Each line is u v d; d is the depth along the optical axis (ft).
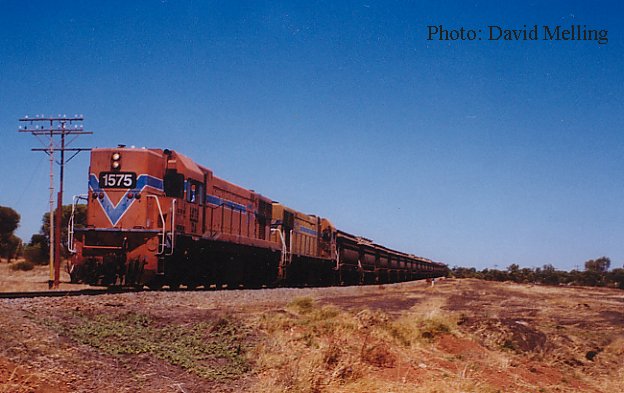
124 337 35.09
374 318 51.62
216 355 35.78
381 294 112.57
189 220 76.59
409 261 255.50
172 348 35.24
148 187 70.08
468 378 38.47
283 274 112.47
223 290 77.41
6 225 233.96
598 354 55.21
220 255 87.40
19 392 24.86
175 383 29.96
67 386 26.71
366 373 36.22
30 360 28.12
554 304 102.53
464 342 51.57
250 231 100.63
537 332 59.36
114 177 70.23
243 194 98.22
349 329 45.70
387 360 40.42
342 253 156.46
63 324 35.24
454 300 105.60
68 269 69.36
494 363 46.80
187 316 45.29
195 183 78.84
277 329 43.86
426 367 40.88
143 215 69.00
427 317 56.08
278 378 32.65
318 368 35.17
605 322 73.92
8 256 230.48
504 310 85.25
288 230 119.44
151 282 70.28
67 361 29.37
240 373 33.37
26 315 35.04
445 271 370.12
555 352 53.67
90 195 70.74
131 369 30.58
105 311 42.06
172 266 72.13
